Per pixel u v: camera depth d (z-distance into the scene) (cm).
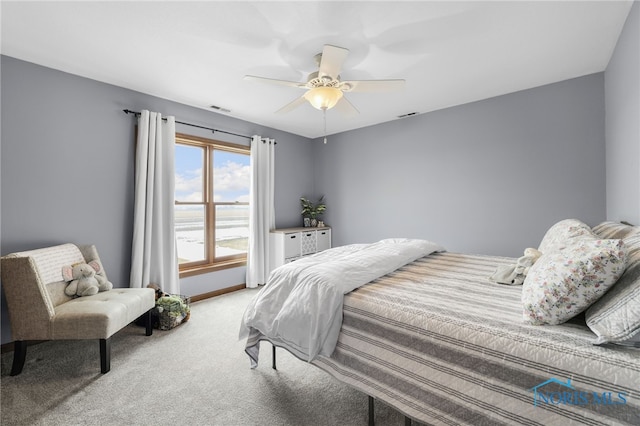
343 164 485
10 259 192
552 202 305
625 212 216
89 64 253
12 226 237
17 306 195
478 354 108
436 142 384
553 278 108
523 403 96
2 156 233
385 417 155
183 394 177
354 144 470
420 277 189
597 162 281
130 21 196
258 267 419
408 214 414
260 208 420
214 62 250
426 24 199
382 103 356
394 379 130
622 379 82
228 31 206
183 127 349
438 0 176
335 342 151
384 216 439
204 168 383
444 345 117
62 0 175
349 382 145
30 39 216
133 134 308
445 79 289
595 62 259
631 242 123
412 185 408
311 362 159
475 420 105
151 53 236
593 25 204
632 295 91
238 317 305
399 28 204
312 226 499
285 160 480
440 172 382
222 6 180
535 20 197
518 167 325
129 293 245
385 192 436
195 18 192
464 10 186
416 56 243
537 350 97
